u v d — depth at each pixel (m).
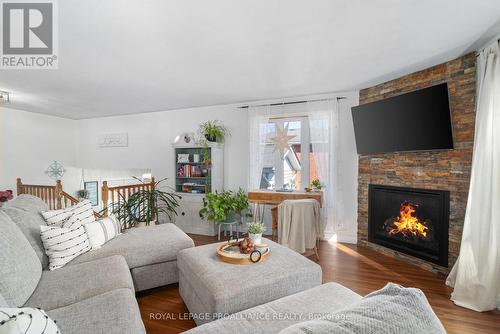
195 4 1.63
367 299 0.67
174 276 2.44
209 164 4.57
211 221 4.34
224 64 2.68
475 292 2.11
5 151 4.62
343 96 3.76
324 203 3.84
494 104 2.05
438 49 2.36
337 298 1.43
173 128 4.99
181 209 4.61
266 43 2.20
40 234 2.00
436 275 2.73
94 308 1.36
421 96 2.72
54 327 0.89
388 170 3.30
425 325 0.56
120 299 1.45
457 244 2.59
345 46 2.28
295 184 4.23
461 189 2.55
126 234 2.68
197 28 1.93
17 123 4.79
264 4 1.64
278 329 1.17
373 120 3.27
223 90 3.65
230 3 1.62
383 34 2.06
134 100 4.19
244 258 1.90
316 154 3.90
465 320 1.95
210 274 1.73
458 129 2.56
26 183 4.92
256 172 4.24
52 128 5.38
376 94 3.43
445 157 2.69
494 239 2.03
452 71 2.60
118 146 5.47
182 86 3.43
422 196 2.89
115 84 3.30
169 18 1.79
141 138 5.27
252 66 2.73
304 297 1.44
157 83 3.29
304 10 1.71
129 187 4.32
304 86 3.48
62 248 1.99
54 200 4.39
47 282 1.68
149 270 2.32
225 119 4.57
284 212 3.08
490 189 2.06
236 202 4.07
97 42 2.15
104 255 2.18
